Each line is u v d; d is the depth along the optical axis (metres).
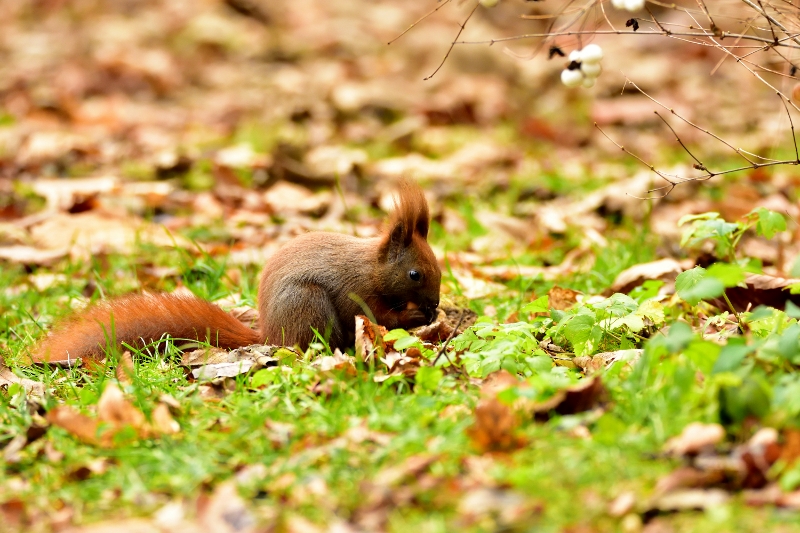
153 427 6.86
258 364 8.20
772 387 6.54
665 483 5.50
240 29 29.67
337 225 14.91
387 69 26.98
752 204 15.15
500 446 6.21
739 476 5.62
